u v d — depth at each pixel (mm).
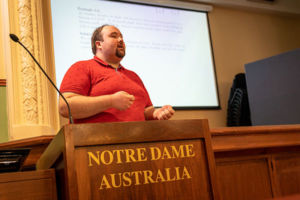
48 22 3201
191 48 4934
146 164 1024
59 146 1037
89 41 4219
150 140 1037
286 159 1895
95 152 982
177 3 4910
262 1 5512
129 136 1016
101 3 4426
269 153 1841
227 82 5125
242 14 5527
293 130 1879
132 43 4547
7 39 2752
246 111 4641
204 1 5168
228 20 5383
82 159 967
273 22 5754
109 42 1726
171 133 1067
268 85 4113
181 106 4680
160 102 4566
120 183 985
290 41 5820
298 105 3844
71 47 4117
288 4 5684
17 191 1108
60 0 4184
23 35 2758
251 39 5492
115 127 1008
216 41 5211
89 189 955
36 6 2875
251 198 1729
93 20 4324
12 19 2777
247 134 1743
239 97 4664
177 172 1053
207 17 5168
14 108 2635
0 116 2713
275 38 5699
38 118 2676
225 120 4973
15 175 1116
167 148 1059
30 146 1723
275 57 4070
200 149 1102
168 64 4723
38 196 1130
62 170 1079
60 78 3982
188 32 4961
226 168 1703
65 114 1461
